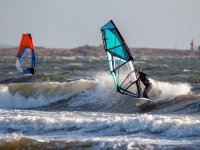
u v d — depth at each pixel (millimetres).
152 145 43844
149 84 74500
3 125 56938
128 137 48844
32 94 90875
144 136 49094
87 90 86250
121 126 53000
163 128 50719
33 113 66562
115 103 79312
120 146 43719
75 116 62438
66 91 88438
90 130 53000
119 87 77062
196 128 49406
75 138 49375
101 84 85250
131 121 53375
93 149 43719
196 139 46688
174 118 55219
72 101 85875
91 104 82438
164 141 45906
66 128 54625
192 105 71688
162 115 64438
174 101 74500
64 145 44969
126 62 76062
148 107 74000
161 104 74312
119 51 76188
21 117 58125
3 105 91312
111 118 56156
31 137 51094
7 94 92312
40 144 45719
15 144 46188
